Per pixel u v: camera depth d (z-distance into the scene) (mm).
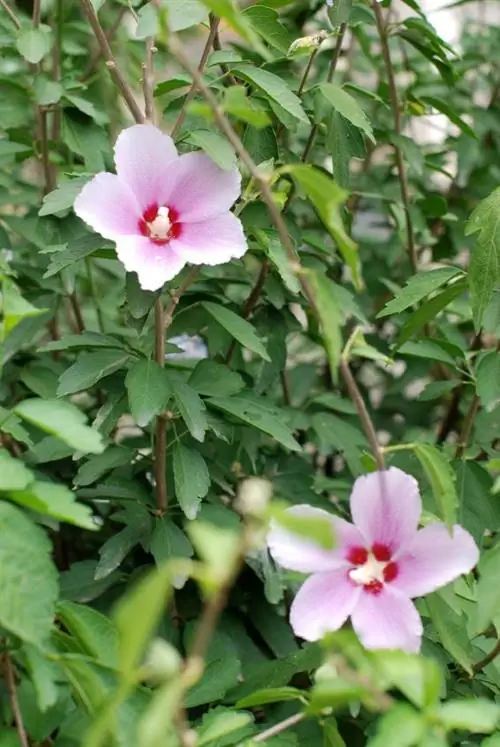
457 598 1019
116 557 1107
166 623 1139
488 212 1085
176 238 1041
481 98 1707
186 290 1188
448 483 958
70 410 951
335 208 906
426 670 904
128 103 1062
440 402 1436
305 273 923
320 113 1159
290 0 1110
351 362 1485
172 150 1034
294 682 1104
